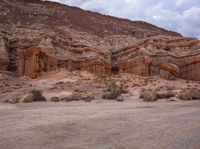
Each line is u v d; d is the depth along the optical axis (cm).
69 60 5134
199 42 5391
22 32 5300
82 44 5481
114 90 2641
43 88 3712
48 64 4812
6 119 1164
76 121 1045
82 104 1919
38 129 919
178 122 912
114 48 6197
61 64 5050
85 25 9319
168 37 5666
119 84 3884
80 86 3838
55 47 5122
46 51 4797
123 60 5541
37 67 4566
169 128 825
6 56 4669
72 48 5391
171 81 4559
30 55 4622
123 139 738
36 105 1884
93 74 5034
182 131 769
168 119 989
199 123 866
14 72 4697
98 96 2725
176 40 5441
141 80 4447
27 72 4562
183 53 5150
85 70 5166
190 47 5328
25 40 4975
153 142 681
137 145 666
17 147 700
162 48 5316
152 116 1101
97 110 1427
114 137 768
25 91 3403
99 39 6925
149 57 5066
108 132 834
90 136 797
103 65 5312
